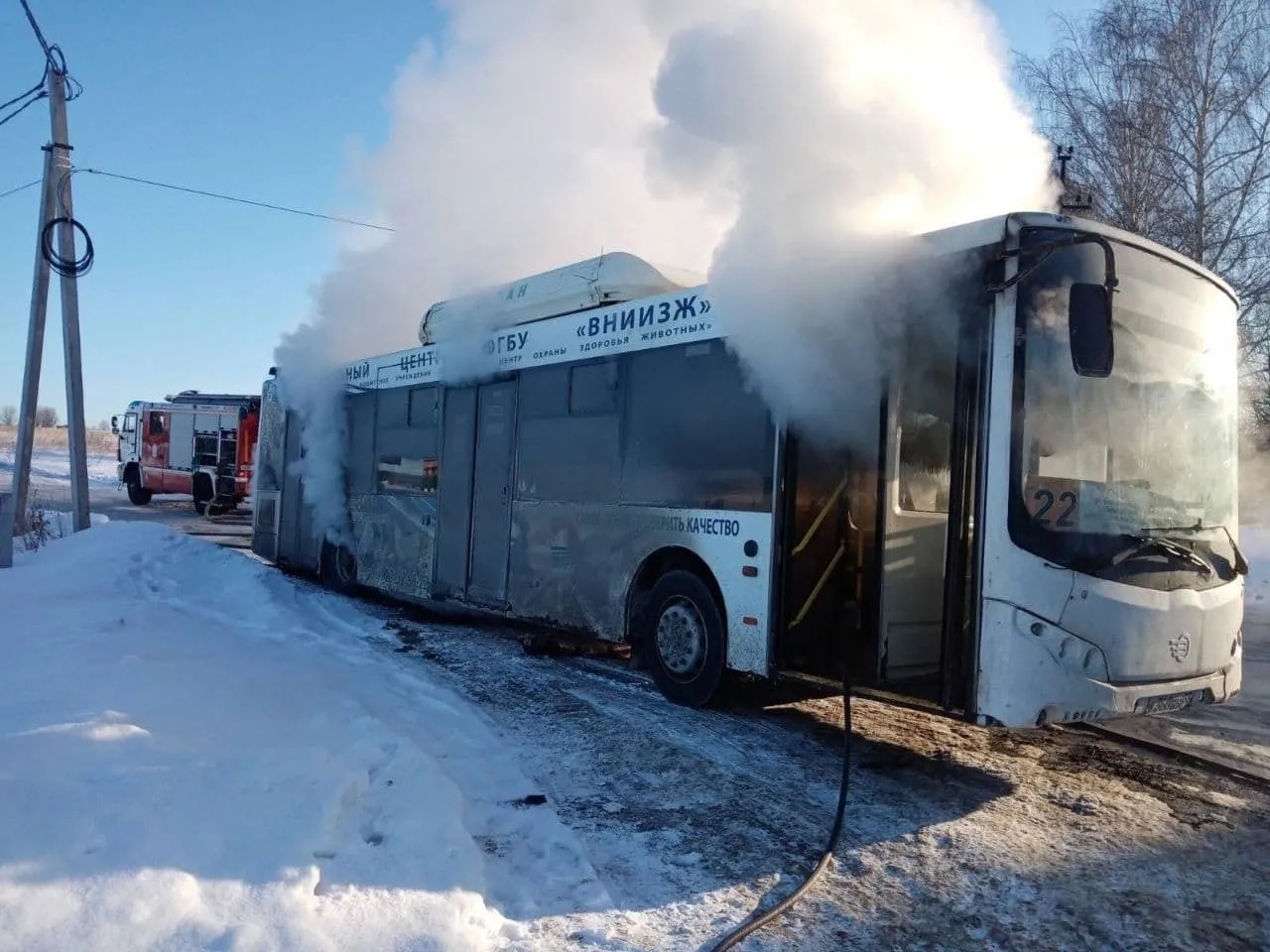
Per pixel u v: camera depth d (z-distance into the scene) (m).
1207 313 5.92
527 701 6.91
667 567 7.13
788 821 4.77
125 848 3.41
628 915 3.72
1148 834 4.70
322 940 3.11
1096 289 4.95
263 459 14.05
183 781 4.02
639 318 7.27
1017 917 3.82
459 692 7.12
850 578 6.39
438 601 9.56
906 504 5.82
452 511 9.41
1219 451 5.86
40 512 16.14
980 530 5.07
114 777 3.96
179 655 6.74
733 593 6.34
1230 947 3.62
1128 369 5.43
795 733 6.29
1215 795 5.26
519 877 4.00
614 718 6.48
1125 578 5.13
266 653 7.37
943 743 6.18
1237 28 16.38
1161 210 16.25
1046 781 5.46
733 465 6.40
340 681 6.88
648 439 7.14
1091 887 4.11
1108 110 16.89
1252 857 4.45
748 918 3.73
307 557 12.41
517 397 8.61
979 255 5.22
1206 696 5.47
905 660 5.77
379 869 3.68
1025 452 5.00
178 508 28.81
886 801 5.10
